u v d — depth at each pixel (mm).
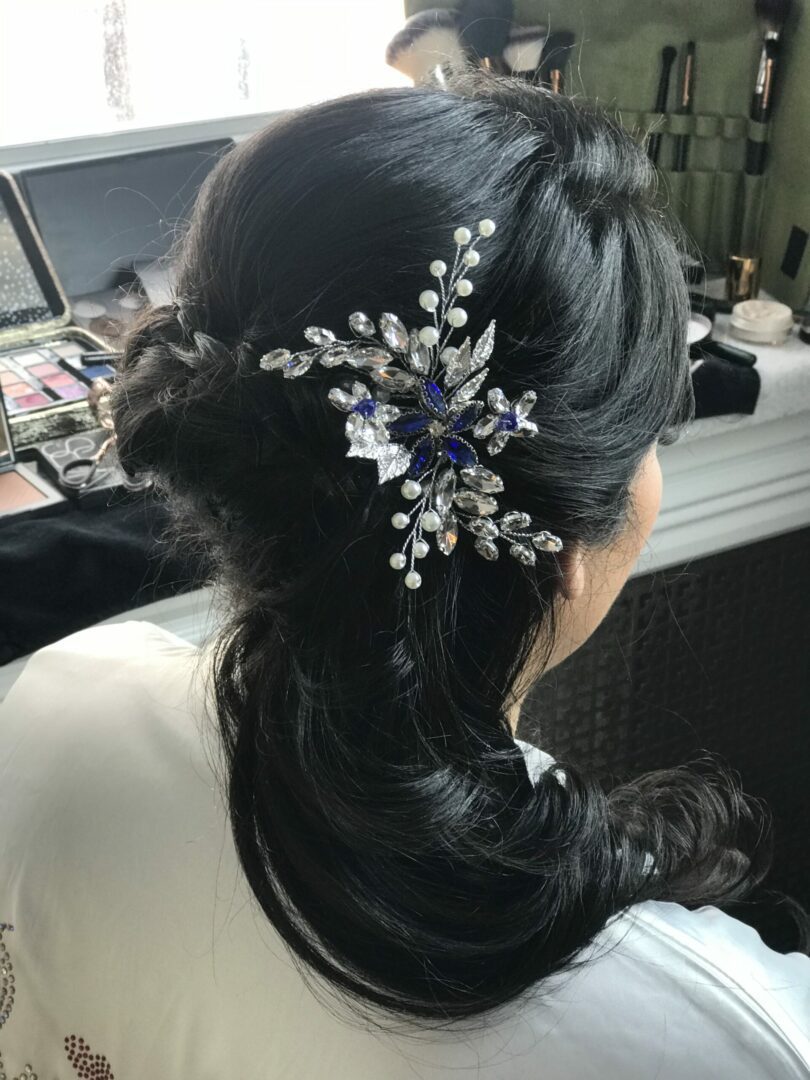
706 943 459
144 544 954
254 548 464
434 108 436
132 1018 498
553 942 439
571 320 427
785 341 1258
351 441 413
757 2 1162
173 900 482
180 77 1313
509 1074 425
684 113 1238
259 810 456
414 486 423
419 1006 432
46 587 949
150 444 495
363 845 441
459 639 459
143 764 510
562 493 448
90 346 1210
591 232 436
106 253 1249
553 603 476
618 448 456
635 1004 431
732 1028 429
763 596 1408
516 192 423
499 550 446
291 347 421
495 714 472
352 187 412
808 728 1524
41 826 515
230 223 433
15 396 1127
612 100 1256
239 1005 467
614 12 1200
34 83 1233
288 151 425
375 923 437
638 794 590
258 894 453
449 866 448
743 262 1271
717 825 589
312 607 443
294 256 415
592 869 461
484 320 422
